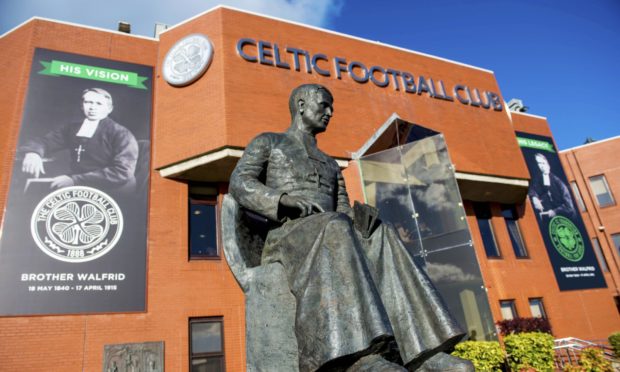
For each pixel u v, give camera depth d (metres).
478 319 11.57
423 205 12.51
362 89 18.02
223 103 14.66
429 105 19.33
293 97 4.04
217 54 15.60
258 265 3.53
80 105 14.54
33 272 12.12
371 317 2.47
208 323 13.70
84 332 12.04
